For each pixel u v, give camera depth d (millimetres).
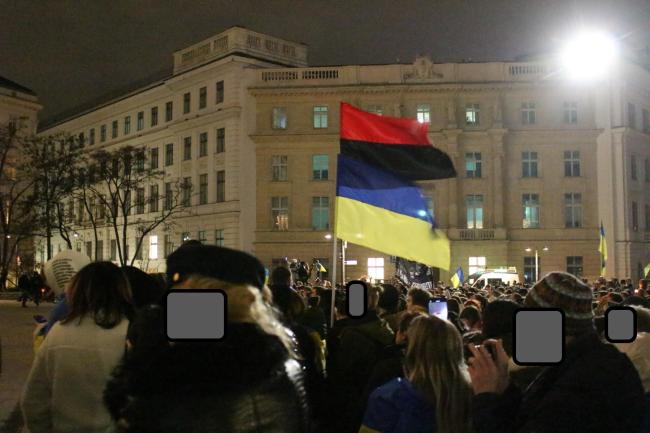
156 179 57094
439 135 50906
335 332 6477
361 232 8961
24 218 53781
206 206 53875
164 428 1995
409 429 3662
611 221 50438
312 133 51500
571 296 3355
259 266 2363
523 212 51094
